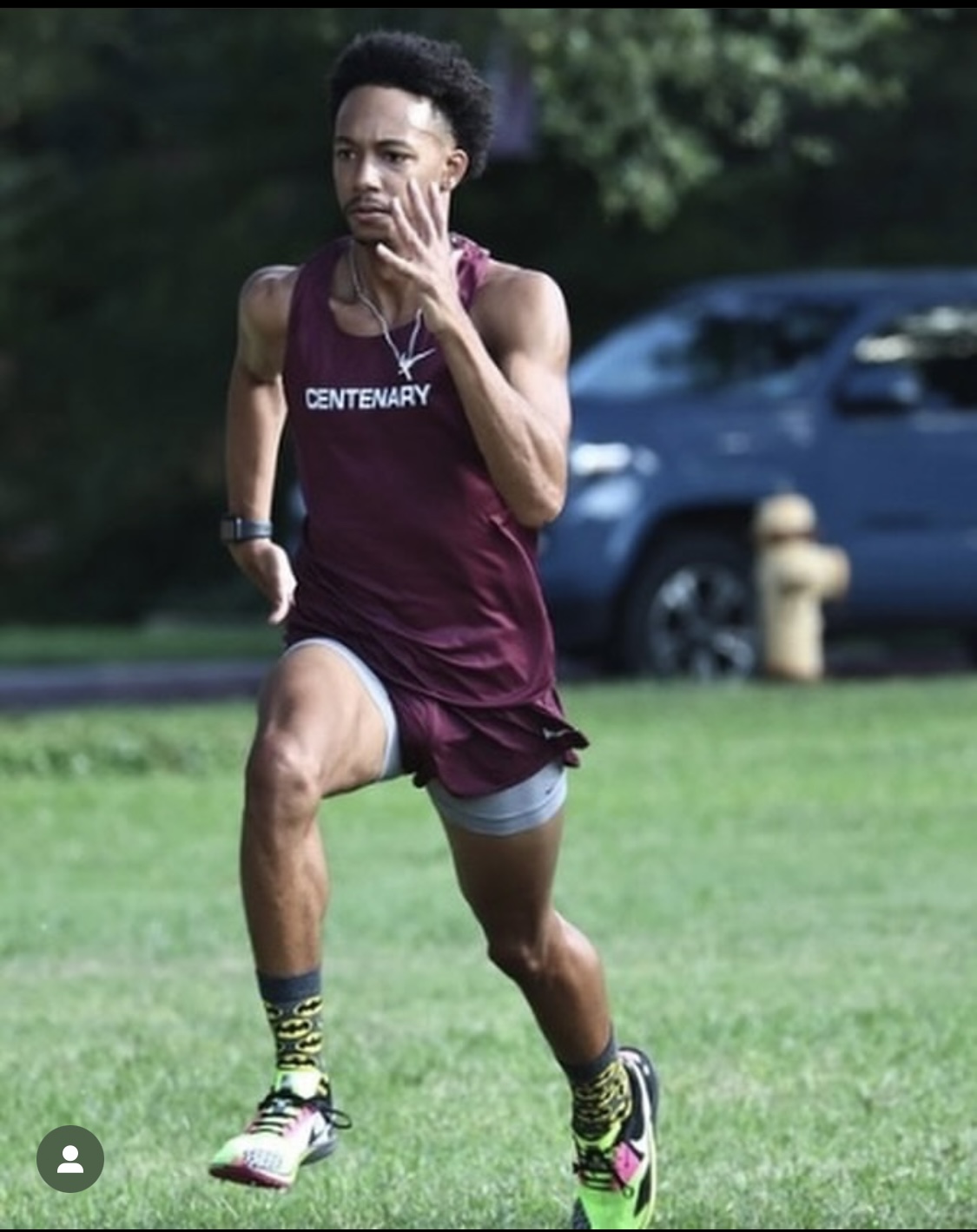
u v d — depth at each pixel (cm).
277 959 1795
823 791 4272
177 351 9488
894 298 5978
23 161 9488
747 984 2986
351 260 1883
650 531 5728
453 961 3158
